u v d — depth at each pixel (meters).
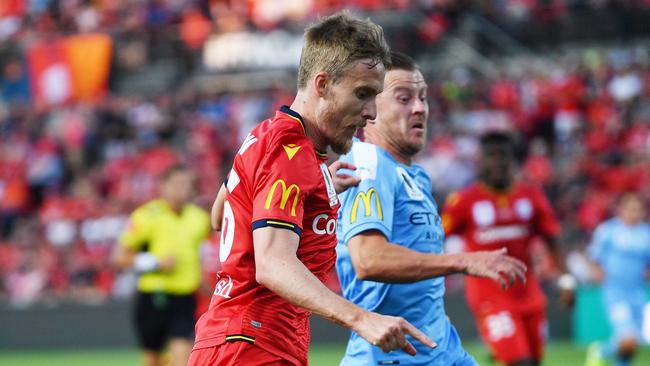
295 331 13.78
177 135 84.00
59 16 100.25
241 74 89.75
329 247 13.96
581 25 82.75
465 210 30.75
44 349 60.69
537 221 30.70
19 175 81.06
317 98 13.48
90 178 79.88
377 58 13.38
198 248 34.81
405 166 18.80
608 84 75.06
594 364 41.28
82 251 70.69
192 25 93.56
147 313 34.31
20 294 68.94
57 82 92.31
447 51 84.88
